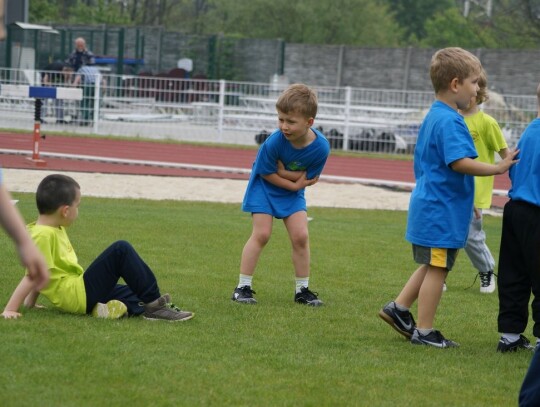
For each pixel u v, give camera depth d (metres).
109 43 57.38
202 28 88.56
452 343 8.34
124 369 6.83
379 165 30.67
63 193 8.38
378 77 58.12
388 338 8.50
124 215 16.31
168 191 21.64
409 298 8.42
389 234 16.02
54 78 36.53
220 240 14.13
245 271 9.94
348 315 9.46
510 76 52.47
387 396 6.59
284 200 10.05
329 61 59.56
